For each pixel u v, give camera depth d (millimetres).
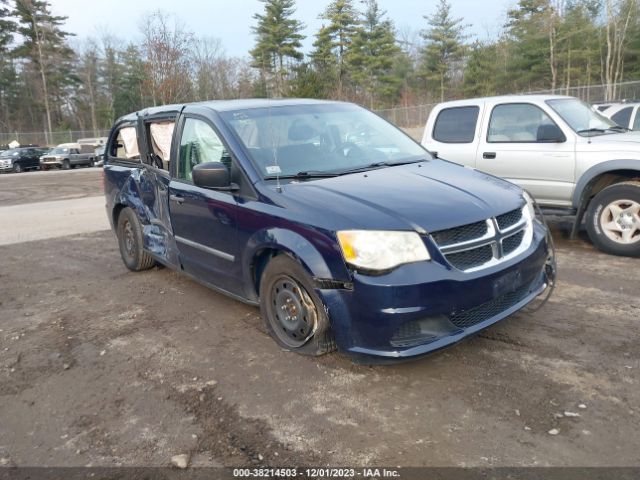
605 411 3082
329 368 3766
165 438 3107
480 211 3555
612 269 5598
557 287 5117
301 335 3803
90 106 67625
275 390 3537
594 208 6164
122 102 66188
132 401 3543
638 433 2873
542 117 6625
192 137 4883
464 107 7426
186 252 5020
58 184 21641
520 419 3055
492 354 3826
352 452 2867
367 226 3326
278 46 52125
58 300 5715
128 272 6578
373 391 3443
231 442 3025
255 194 4023
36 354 4375
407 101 48625
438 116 7707
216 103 5059
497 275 3455
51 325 5000
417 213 3424
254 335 4418
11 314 5375
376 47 52531
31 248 8336
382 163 4512
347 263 3328
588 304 4652
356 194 3703
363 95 49250
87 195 16422
